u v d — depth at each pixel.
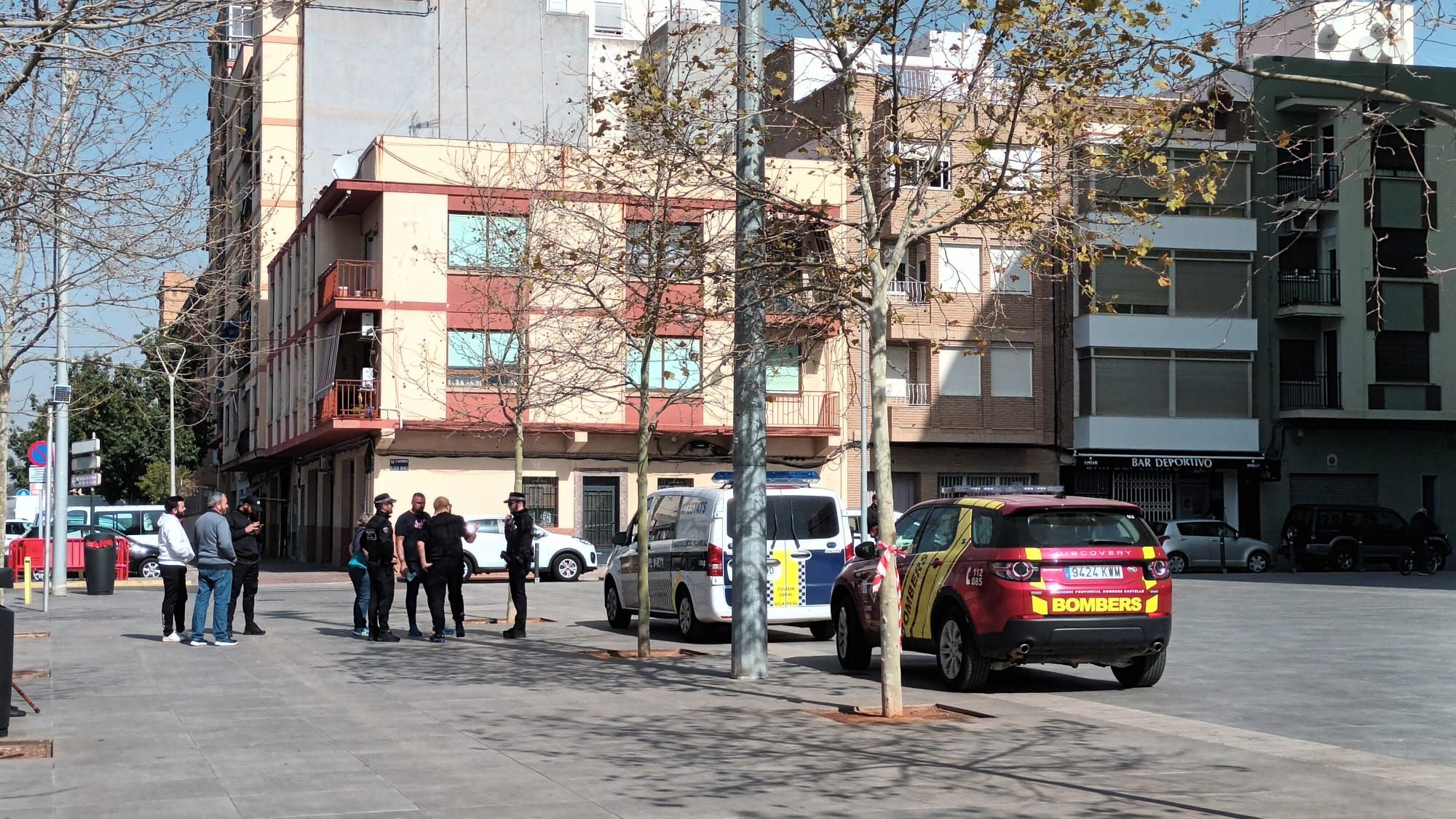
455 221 42.81
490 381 27.81
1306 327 49.34
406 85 53.41
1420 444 50.59
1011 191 12.90
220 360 14.69
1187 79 11.26
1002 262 14.13
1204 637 20.70
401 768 9.73
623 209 20.22
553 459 43.69
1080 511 14.18
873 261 12.53
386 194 42.12
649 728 11.63
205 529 19.52
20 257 12.92
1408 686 14.80
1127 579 13.89
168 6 9.94
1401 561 43.22
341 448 46.75
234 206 14.03
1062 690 14.59
